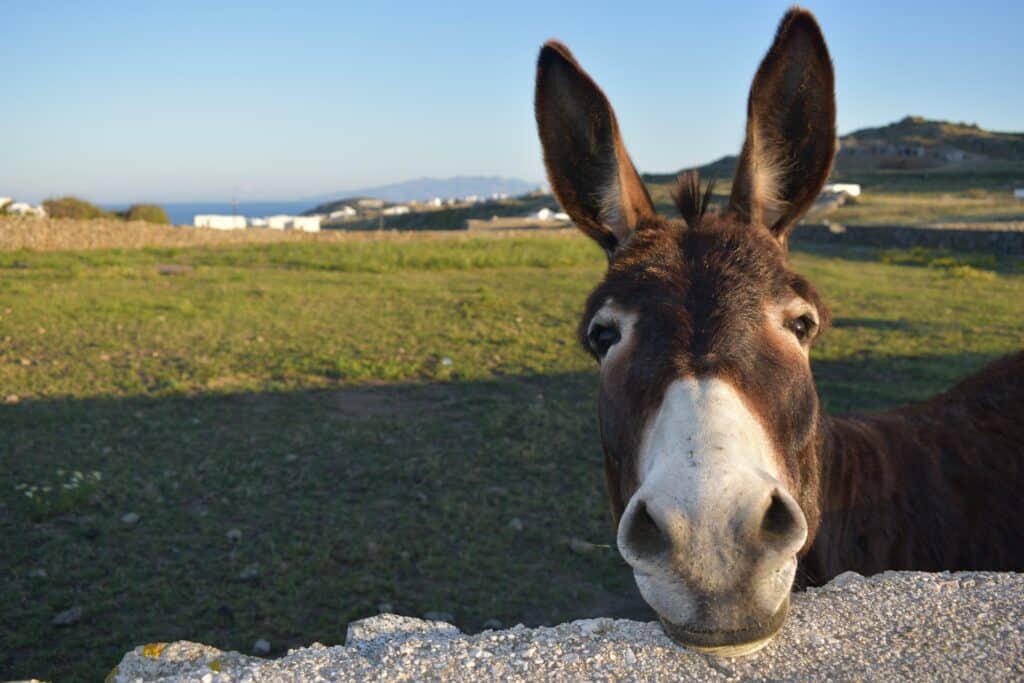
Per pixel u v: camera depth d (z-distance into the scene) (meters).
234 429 2.81
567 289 6.34
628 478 0.72
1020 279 7.01
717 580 0.56
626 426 0.71
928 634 0.66
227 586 1.77
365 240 11.43
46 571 1.80
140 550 1.92
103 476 2.34
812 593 0.73
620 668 0.63
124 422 2.85
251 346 4.11
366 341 4.25
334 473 2.42
